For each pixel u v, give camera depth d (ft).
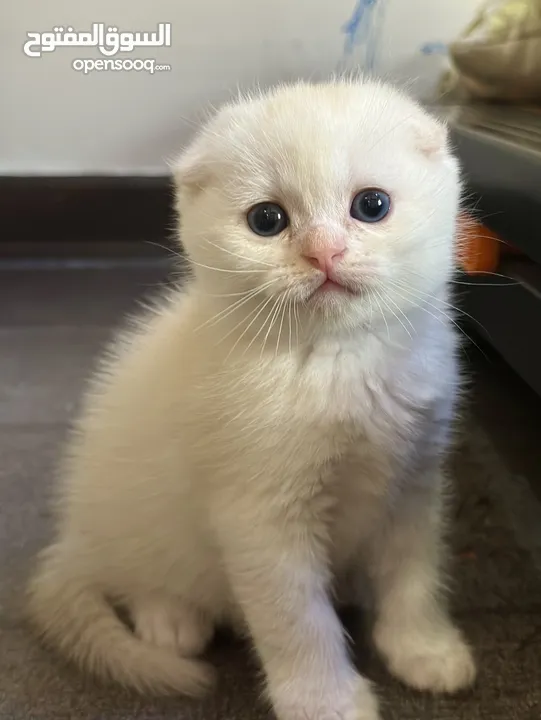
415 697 0.67
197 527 0.67
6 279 1.72
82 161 1.76
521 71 1.26
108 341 1.37
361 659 0.71
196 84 1.70
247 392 0.60
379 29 1.63
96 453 0.74
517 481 0.95
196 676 0.69
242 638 0.75
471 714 0.65
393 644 0.70
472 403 1.13
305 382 0.59
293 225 0.56
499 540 0.85
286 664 0.63
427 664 0.68
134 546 0.72
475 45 1.30
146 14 1.64
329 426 0.59
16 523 0.91
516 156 0.88
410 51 1.64
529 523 0.88
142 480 0.69
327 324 0.57
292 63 1.69
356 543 0.69
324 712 0.62
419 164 0.59
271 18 1.65
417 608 0.70
